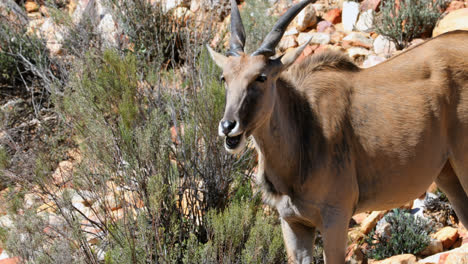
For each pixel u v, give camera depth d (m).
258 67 8.88
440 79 10.22
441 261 11.12
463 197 11.30
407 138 9.99
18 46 20.69
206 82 12.84
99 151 11.88
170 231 10.98
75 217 11.63
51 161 14.98
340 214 9.68
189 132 12.41
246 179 13.02
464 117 10.19
